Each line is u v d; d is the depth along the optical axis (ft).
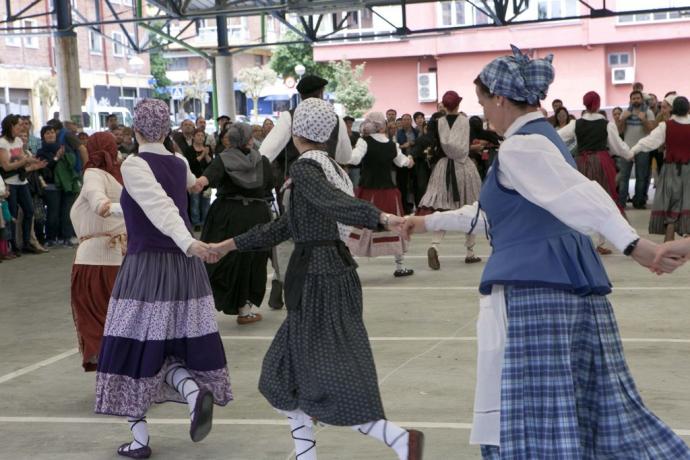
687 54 109.09
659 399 17.06
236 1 67.05
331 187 12.35
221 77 80.64
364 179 33.19
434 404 17.30
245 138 24.50
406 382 18.88
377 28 120.37
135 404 14.66
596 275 10.08
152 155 15.01
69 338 25.08
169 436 16.12
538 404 9.85
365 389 12.12
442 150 33.96
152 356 14.60
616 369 10.05
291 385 12.53
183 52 159.94
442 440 15.17
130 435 16.33
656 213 36.24
